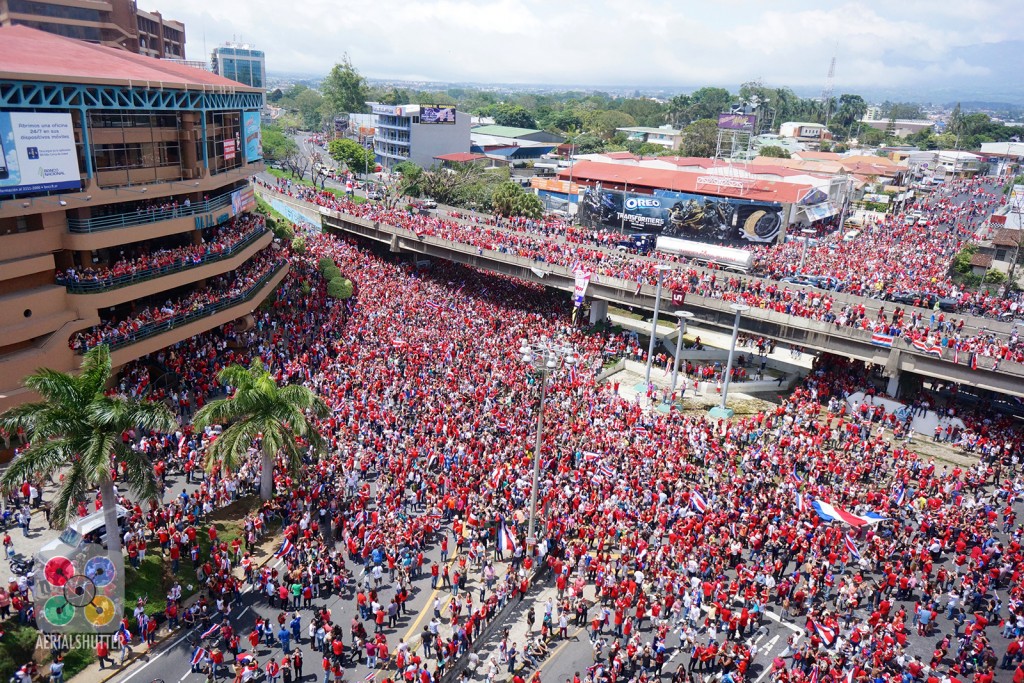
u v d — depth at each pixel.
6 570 32.72
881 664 29.98
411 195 124.25
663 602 33.94
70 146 44.31
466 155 162.50
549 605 32.91
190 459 41.62
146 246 55.72
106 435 28.92
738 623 32.38
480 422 48.53
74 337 45.41
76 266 49.44
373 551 35.50
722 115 112.38
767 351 70.06
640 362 68.19
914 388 61.09
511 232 91.50
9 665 27.64
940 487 44.44
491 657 30.69
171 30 133.00
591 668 29.14
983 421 55.03
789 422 54.34
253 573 35.22
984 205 141.75
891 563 36.88
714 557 36.56
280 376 54.00
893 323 58.88
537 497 38.72
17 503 36.88
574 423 49.12
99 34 97.50
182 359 53.56
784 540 37.66
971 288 87.81
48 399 29.98
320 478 41.47
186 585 33.78
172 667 29.42
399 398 51.50
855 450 50.19
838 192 119.75
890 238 102.81
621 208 102.81
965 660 31.39
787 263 81.25
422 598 34.41
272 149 176.50
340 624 32.50
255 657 29.97
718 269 81.94
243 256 61.19
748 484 43.75
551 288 82.94
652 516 39.34
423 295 77.56
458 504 39.72
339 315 68.62
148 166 53.81
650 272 70.62
